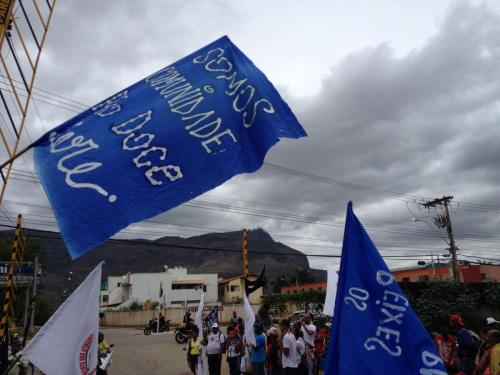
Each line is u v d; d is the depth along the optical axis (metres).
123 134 3.70
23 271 32.41
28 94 5.25
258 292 67.44
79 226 3.22
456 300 16.36
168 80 4.22
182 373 15.87
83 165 3.48
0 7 5.38
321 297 39.44
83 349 4.20
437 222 31.50
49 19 5.91
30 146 3.55
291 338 9.64
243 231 17.97
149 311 54.44
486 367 7.11
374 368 3.64
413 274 44.66
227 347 12.87
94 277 4.37
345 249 4.02
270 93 4.38
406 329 3.71
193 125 3.91
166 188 3.56
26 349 4.05
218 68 4.39
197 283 76.25
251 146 4.04
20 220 8.11
